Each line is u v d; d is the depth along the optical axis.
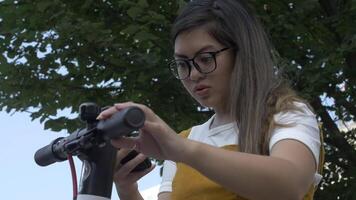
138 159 1.79
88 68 6.32
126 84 6.25
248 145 1.80
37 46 6.28
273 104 1.85
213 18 1.91
